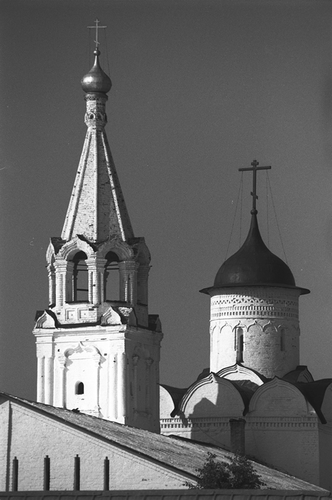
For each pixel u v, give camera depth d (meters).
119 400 86.56
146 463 68.00
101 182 89.50
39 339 88.25
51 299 89.00
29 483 69.38
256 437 91.62
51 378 87.94
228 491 58.19
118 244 88.38
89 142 90.00
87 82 89.88
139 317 88.81
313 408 91.00
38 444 69.56
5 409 70.31
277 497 57.66
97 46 90.44
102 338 87.38
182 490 58.84
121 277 88.56
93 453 68.69
